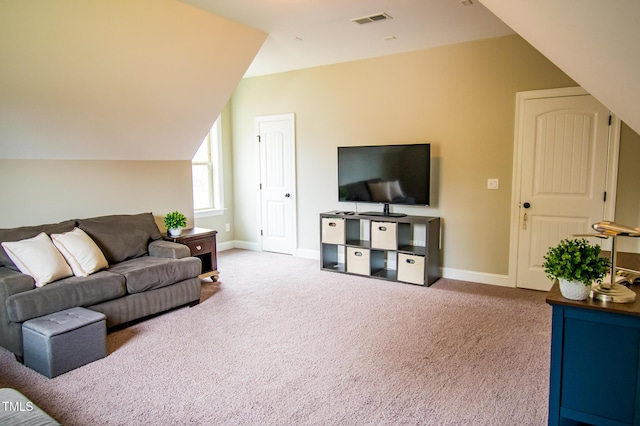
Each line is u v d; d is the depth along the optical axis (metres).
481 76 4.48
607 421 1.92
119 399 2.44
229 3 3.43
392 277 4.87
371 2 3.40
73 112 3.66
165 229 4.92
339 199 5.33
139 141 4.43
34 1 2.79
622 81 2.03
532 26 2.36
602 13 1.51
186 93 4.28
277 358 2.94
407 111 4.97
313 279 4.92
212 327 3.50
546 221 4.30
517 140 4.35
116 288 3.34
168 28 3.54
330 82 5.52
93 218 4.05
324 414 2.28
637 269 2.44
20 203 3.71
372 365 2.82
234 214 6.73
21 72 3.12
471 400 2.40
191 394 2.49
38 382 2.63
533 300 4.10
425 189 4.67
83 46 3.23
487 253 4.64
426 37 4.36
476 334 3.30
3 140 3.49
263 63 5.46
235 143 6.62
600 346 1.90
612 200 3.98
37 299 2.89
